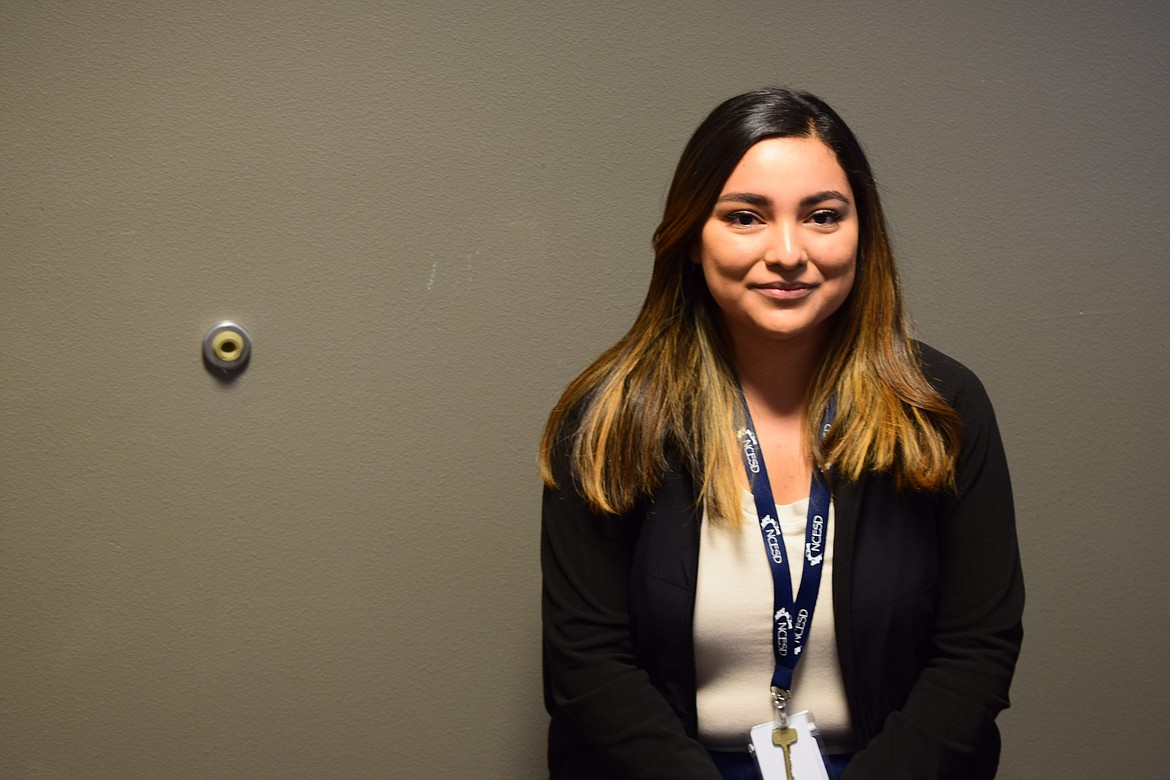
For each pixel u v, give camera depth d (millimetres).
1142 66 1950
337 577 1883
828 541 1306
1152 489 2021
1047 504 1999
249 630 1879
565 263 1859
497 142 1829
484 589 1909
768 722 1321
